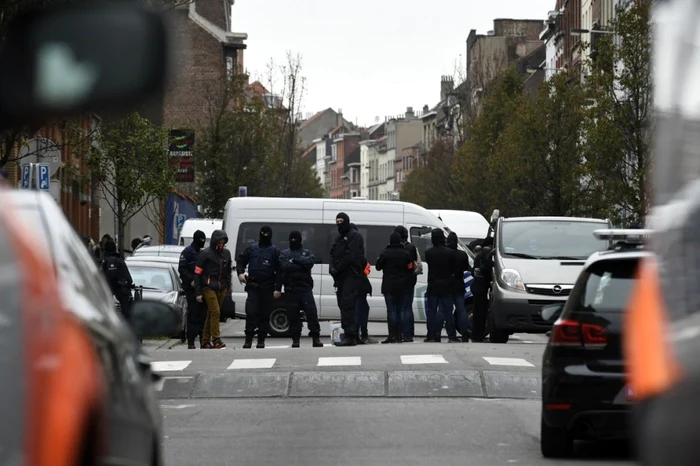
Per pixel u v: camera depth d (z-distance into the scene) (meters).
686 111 7.94
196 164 129.75
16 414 6.37
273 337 61.12
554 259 50.22
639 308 8.16
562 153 109.31
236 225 58.84
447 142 186.00
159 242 135.50
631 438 20.80
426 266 59.19
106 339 8.15
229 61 177.38
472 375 32.50
